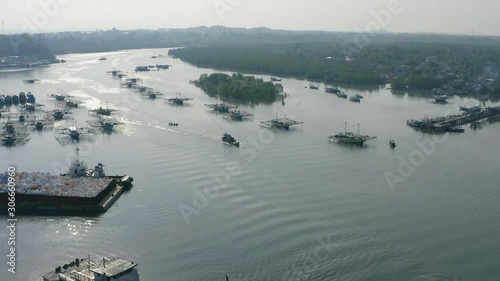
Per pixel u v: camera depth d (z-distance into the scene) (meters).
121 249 164.12
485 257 156.62
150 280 145.62
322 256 157.12
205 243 166.75
